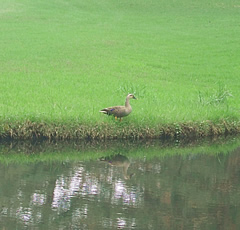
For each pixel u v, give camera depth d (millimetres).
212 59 33875
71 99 20906
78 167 15047
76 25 45312
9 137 16859
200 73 30016
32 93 21922
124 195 12594
